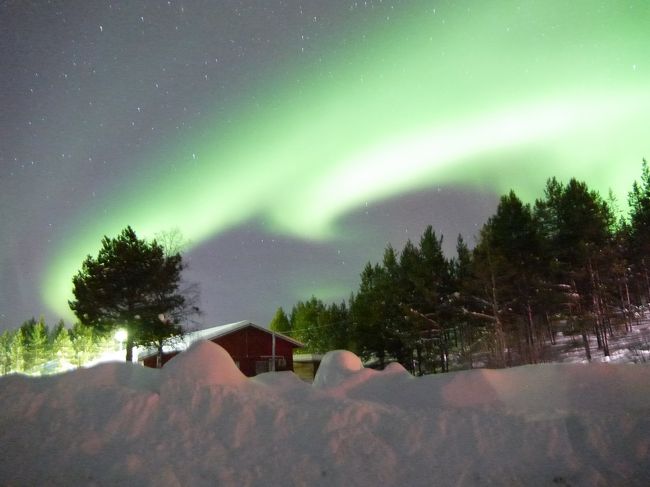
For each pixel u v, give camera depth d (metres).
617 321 36.47
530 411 6.50
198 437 5.78
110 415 6.00
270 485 5.15
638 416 6.02
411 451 5.67
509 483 5.16
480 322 32.84
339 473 5.33
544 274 33.62
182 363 7.21
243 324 37.88
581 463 5.41
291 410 6.30
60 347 64.31
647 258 41.03
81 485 5.02
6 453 5.48
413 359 36.41
